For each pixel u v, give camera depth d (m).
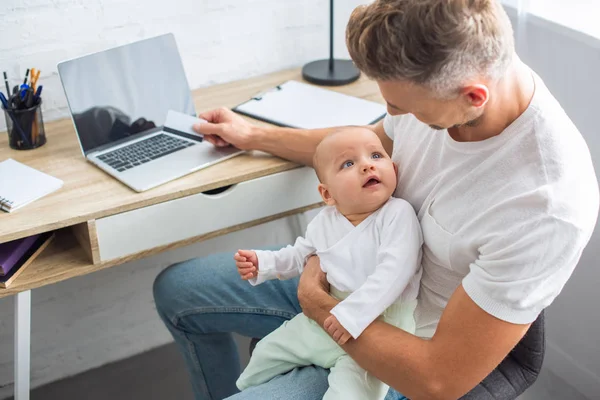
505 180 1.12
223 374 1.62
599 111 1.68
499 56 1.00
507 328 1.09
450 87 1.00
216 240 2.12
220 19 1.90
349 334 1.21
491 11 0.99
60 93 1.78
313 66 1.97
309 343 1.31
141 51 1.66
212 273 1.57
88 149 1.57
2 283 1.40
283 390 1.28
